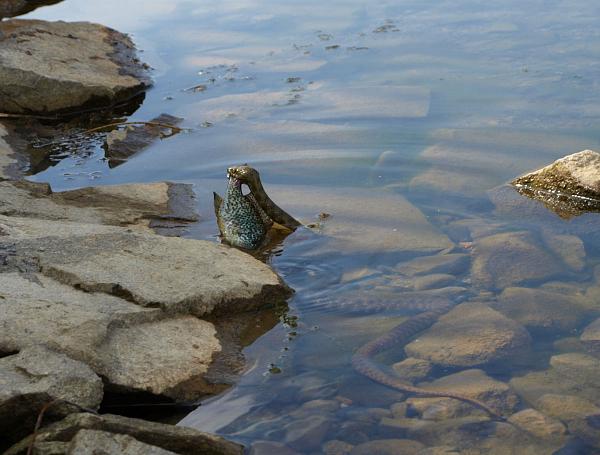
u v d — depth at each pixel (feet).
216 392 9.22
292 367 9.38
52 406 8.79
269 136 12.16
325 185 11.35
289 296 10.00
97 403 8.91
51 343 9.12
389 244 10.55
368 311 9.85
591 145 11.75
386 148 11.87
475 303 9.89
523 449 8.84
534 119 12.25
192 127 12.46
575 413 9.02
